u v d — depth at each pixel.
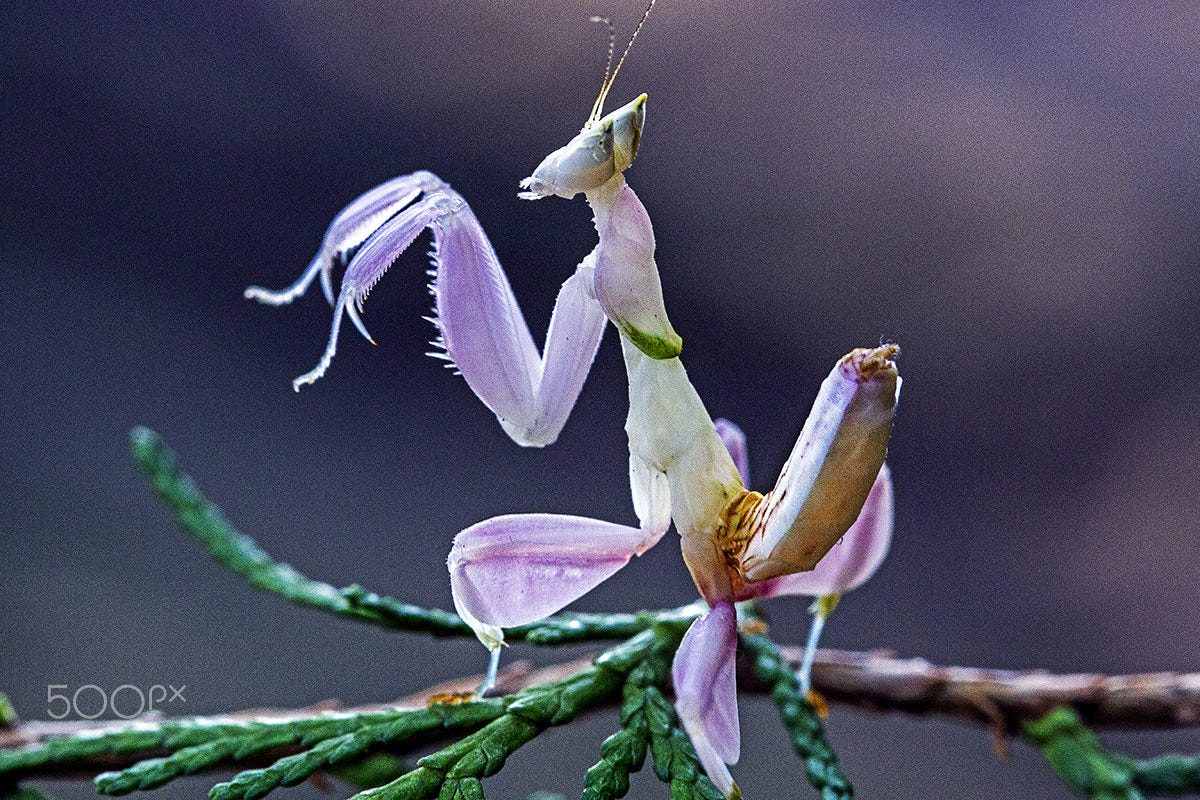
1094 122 0.51
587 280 0.22
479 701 0.21
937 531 0.44
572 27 0.50
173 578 0.40
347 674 0.38
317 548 0.41
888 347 0.21
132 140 0.49
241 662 0.38
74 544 0.40
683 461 0.21
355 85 0.50
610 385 0.46
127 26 0.50
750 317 0.47
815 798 0.35
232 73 0.50
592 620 0.22
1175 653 0.40
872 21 0.52
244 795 0.21
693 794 0.21
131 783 0.21
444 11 0.51
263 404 0.45
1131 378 0.46
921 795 0.36
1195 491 0.44
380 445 0.45
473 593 0.21
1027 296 0.48
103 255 0.48
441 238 0.22
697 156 0.50
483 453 0.45
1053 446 0.45
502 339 0.22
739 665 0.22
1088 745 0.22
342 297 0.21
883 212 0.49
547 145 0.49
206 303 0.47
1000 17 0.53
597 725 0.37
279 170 0.49
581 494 0.44
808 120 0.50
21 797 0.21
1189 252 0.48
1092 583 0.42
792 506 0.21
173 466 0.23
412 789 0.21
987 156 0.49
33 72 0.49
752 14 0.51
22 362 0.44
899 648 0.41
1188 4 0.53
